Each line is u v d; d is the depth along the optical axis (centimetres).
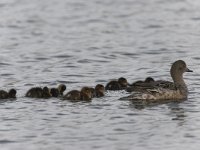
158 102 2550
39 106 2477
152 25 4325
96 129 2223
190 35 3991
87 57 3450
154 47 3688
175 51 3575
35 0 5166
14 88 2792
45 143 2106
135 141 2123
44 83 2892
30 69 3183
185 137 2159
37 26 4316
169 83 2631
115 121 2303
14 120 2316
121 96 2644
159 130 2219
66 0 5206
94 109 2441
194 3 5034
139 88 2581
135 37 3984
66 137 2153
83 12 4772
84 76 3031
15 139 2142
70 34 4091
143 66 3234
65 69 3178
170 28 4219
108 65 3272
